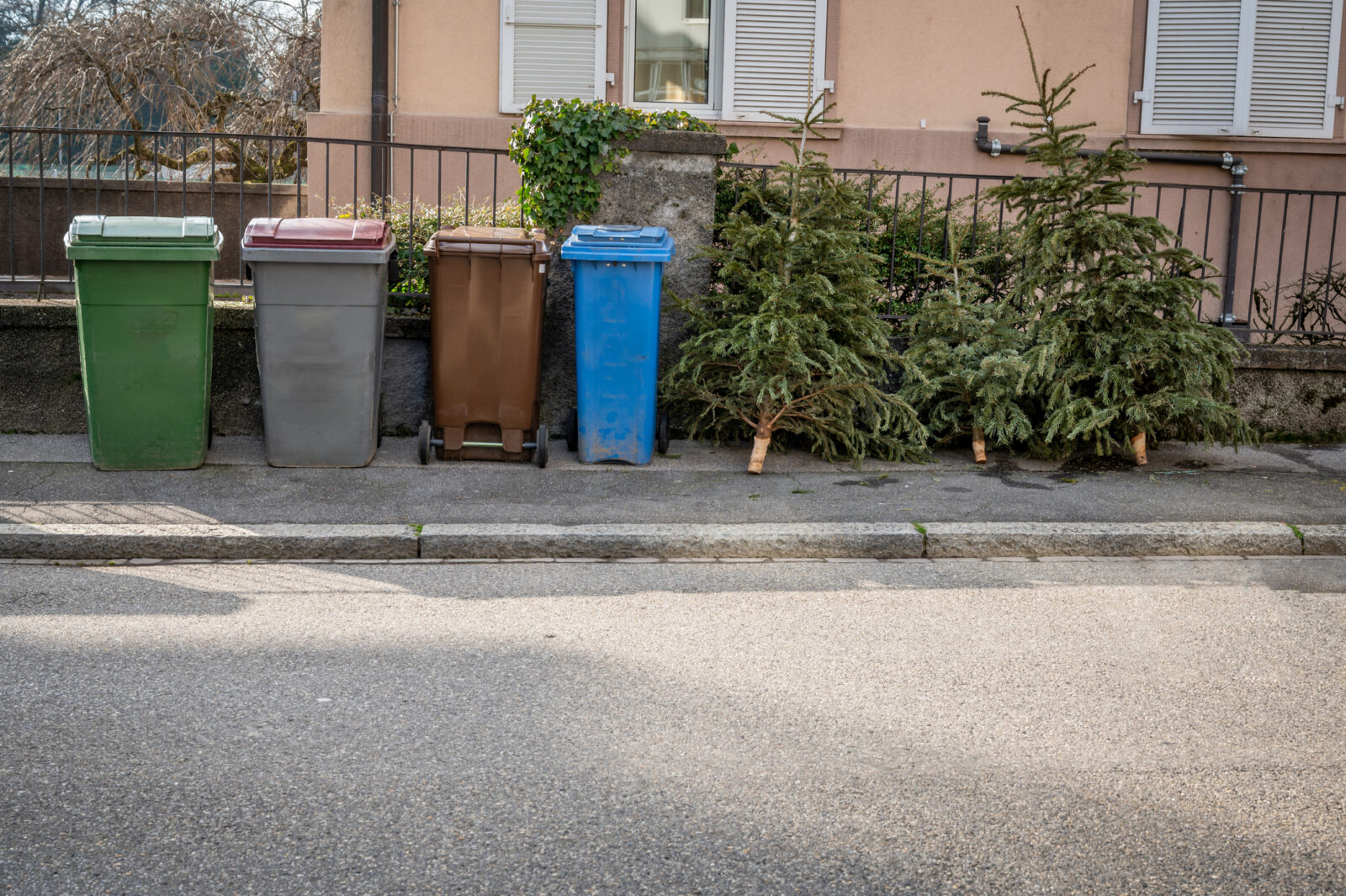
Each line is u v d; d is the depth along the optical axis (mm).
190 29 14391
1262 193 7809
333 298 6277
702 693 3906
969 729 3670
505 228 6980
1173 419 7031
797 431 6867
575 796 3195
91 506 5660
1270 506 6141
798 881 2807
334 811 3086
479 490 6129
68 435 7031
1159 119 10891
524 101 10727
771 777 3328
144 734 3506
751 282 6695
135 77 14180
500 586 4996
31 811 3047
